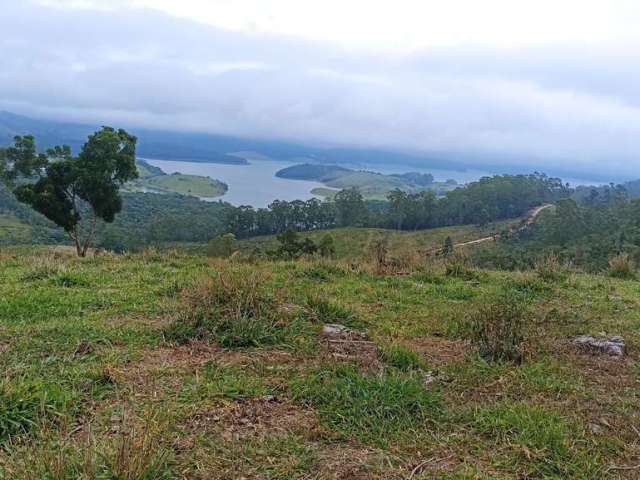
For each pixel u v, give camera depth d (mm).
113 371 3590
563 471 2758
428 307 6152
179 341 4402
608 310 6332
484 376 3953
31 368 3600
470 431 3137
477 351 4430
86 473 2342
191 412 3156
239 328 4492
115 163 23156
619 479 2721
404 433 3070
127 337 4422
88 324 4715
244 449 2809
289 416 3230
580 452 2912
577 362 4406
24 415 2928
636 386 3947
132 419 3033
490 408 3389
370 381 3539
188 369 3828
